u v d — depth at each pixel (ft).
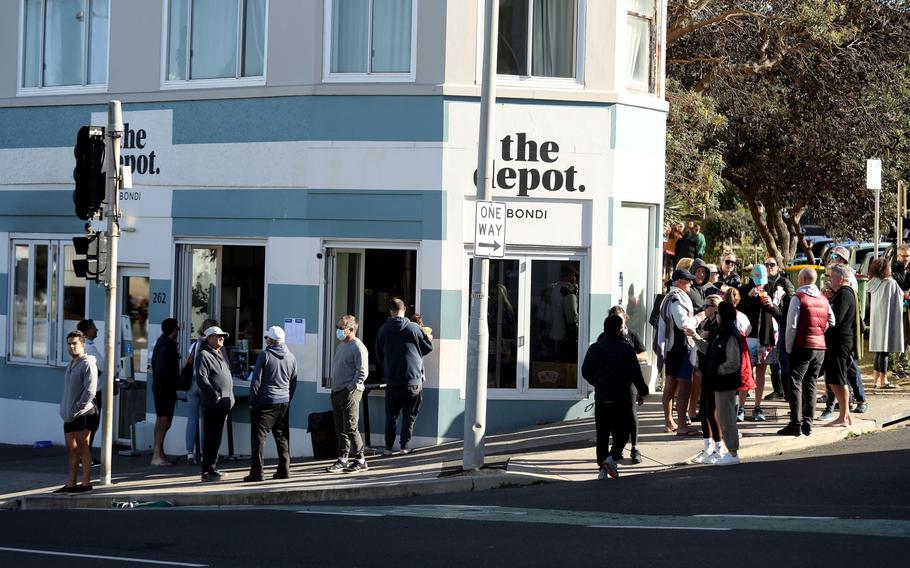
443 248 55.57
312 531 35.60
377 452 54.54
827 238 145.28
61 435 66.59
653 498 38.58
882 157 97.19
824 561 26.99
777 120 96.02
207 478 49.96
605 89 56.44
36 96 66.54
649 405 57.77
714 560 27.63
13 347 68.49
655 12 60.34
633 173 57.62
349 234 56.90
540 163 55.93
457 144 55.77
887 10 90.58
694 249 67.97
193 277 61.72
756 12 85.15
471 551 30.66
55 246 66.54
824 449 46.32
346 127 56.85
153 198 61.93
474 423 45.91
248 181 59.00
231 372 59.98
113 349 49.55
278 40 58.44
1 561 31.68
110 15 63.57
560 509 37.83
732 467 43.68
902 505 34.58
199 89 60.39
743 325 46.68
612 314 45.06
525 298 56.34
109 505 47.03
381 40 57.31
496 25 45.37
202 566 30.04
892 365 62.64
